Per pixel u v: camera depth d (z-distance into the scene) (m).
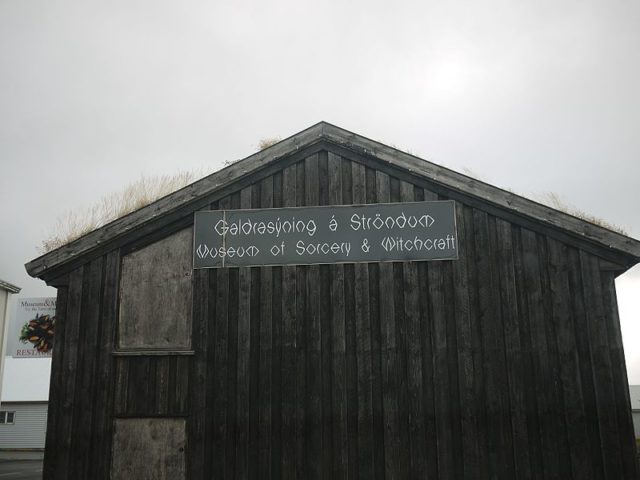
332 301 8.80
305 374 8.58
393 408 8.39
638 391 44.19
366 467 8.23
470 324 8.58
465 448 8.17
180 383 8.66
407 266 8.85
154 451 8.48
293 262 8.97
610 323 8.43
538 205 8.72
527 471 8.07
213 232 9.14
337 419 8.40
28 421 38.94
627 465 7.99
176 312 8.91
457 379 8.43
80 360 8.76
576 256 8.67
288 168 9.32
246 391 8.56
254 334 8.77
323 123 9.28
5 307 20.14
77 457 8.45
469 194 8.93
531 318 8.53
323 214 9.10
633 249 8.44
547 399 8.27
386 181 9.16
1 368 19.61
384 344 8.60
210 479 8.32
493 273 8.71
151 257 9.12
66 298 8.98
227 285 8.95
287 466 8.30
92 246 9.03
